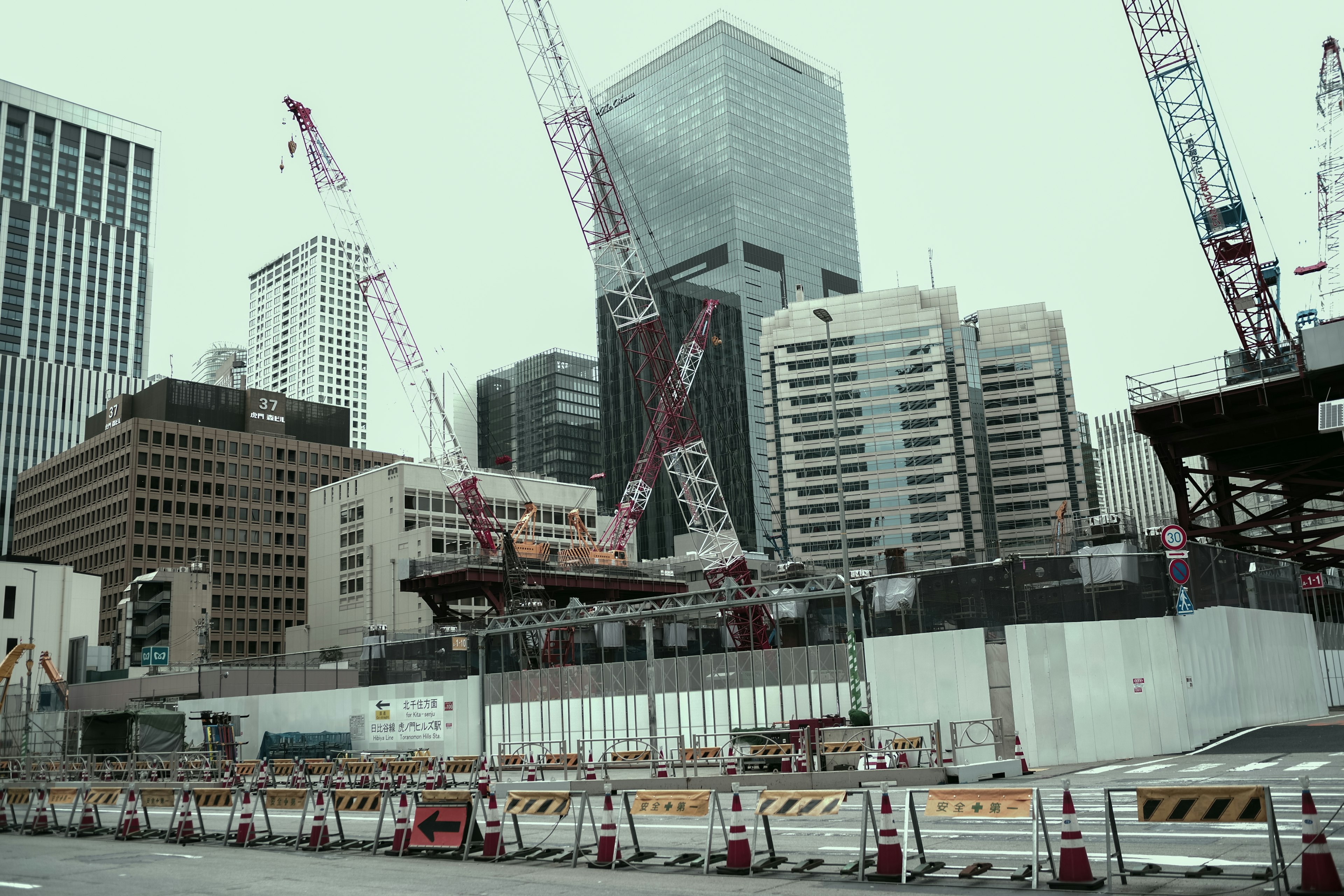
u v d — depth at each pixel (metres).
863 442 177.88
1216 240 69.44
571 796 18.14
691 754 37.47
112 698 84.81
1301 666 46.84
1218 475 61.34
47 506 183.75
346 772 43.78
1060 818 20.23
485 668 51.03
